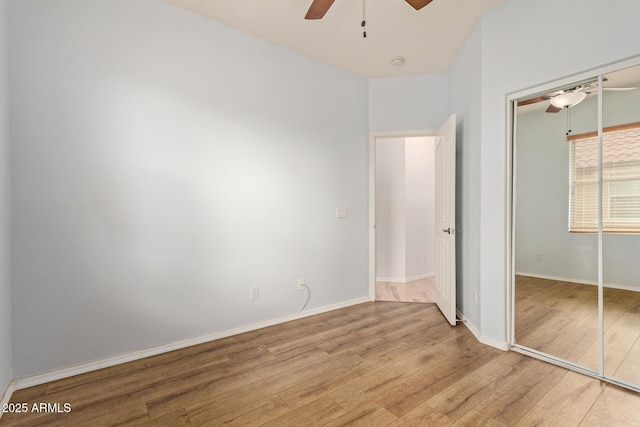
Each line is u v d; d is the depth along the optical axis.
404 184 4.66
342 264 3.56
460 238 3.18
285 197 3.10
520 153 2.39
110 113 2.20
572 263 2.19
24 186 1.94
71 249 2.08
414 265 4.83
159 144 2.39
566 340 2.21
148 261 2.36
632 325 1.94
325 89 3.39
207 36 2.61
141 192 2.32
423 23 2.67
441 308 3.37
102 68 2.17
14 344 1.92
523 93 2.31
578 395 1.83
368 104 3.76
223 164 2.71
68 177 2.06
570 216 2.19
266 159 2.97
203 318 2.62
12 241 1.91
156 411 1.72
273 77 3.00
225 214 2.73
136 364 2.24
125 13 2.25
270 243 3.00
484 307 2.57
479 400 1.79
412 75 3.66
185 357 2.36
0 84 1.76
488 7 2.45
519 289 2.43
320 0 1.88
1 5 1.79
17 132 1.91
